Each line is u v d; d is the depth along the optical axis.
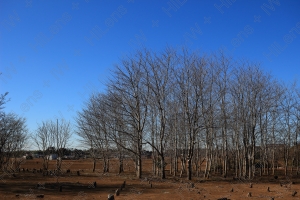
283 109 35.59
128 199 15.99
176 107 30.16
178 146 34.34
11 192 18.20
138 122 28.83
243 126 32.09
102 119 35.78
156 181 26.86
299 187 23.02
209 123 29.08
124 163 45.09
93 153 39.91
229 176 33.97
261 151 37.16
